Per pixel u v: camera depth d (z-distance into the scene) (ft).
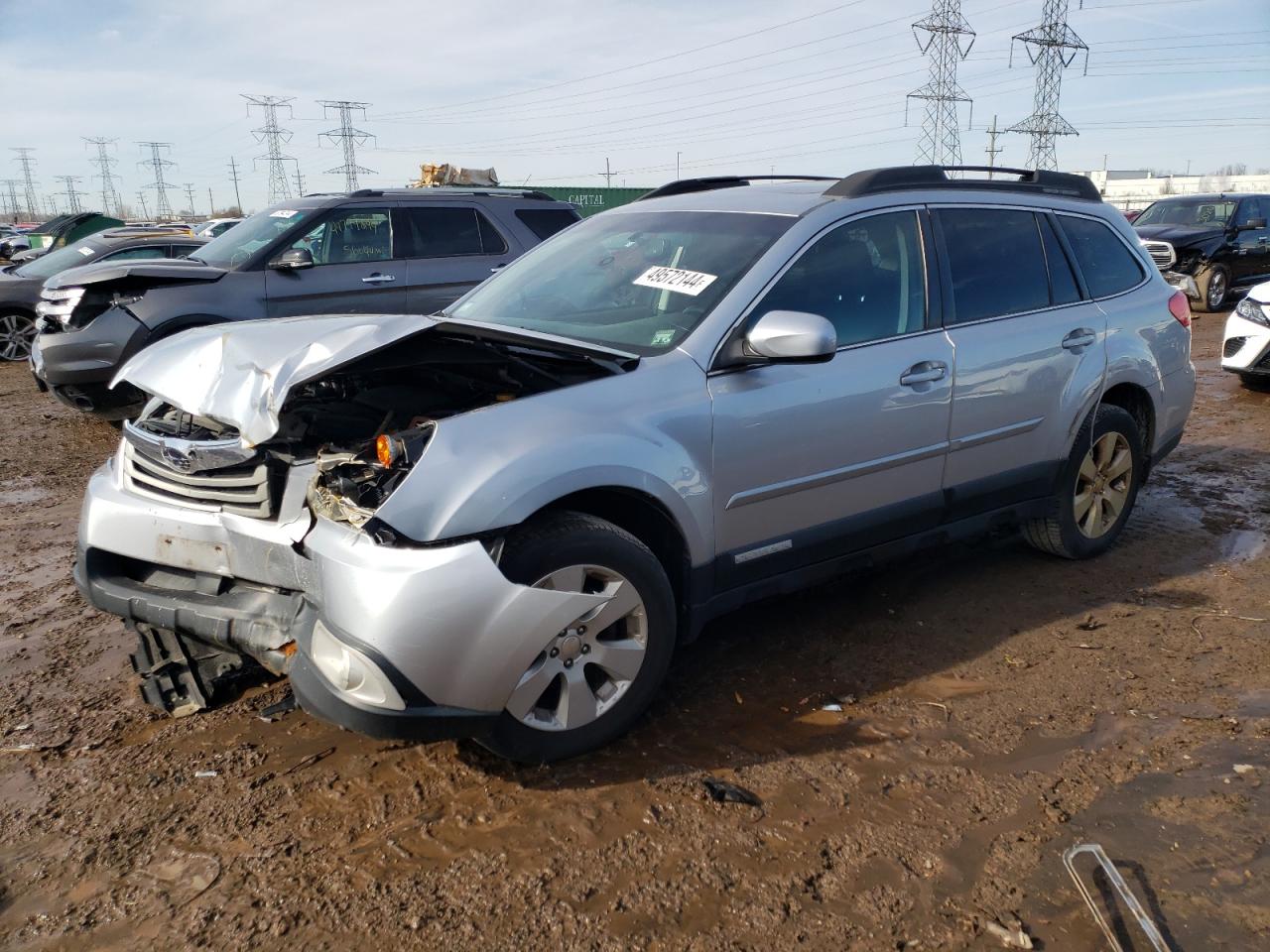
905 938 7.72
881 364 12.10
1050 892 8.21
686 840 8.85
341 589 8.70
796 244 11.81
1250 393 30.35
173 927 7.86
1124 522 16.31
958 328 13.19
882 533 12.64
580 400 10.02
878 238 12.70
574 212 32.65
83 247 42.60
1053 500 14.92
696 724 10.85
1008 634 13.23
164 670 11.19
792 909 8.02
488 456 9.15
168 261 26.66
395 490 8.75
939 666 12.28
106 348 24.30
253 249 26.86
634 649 10.11
